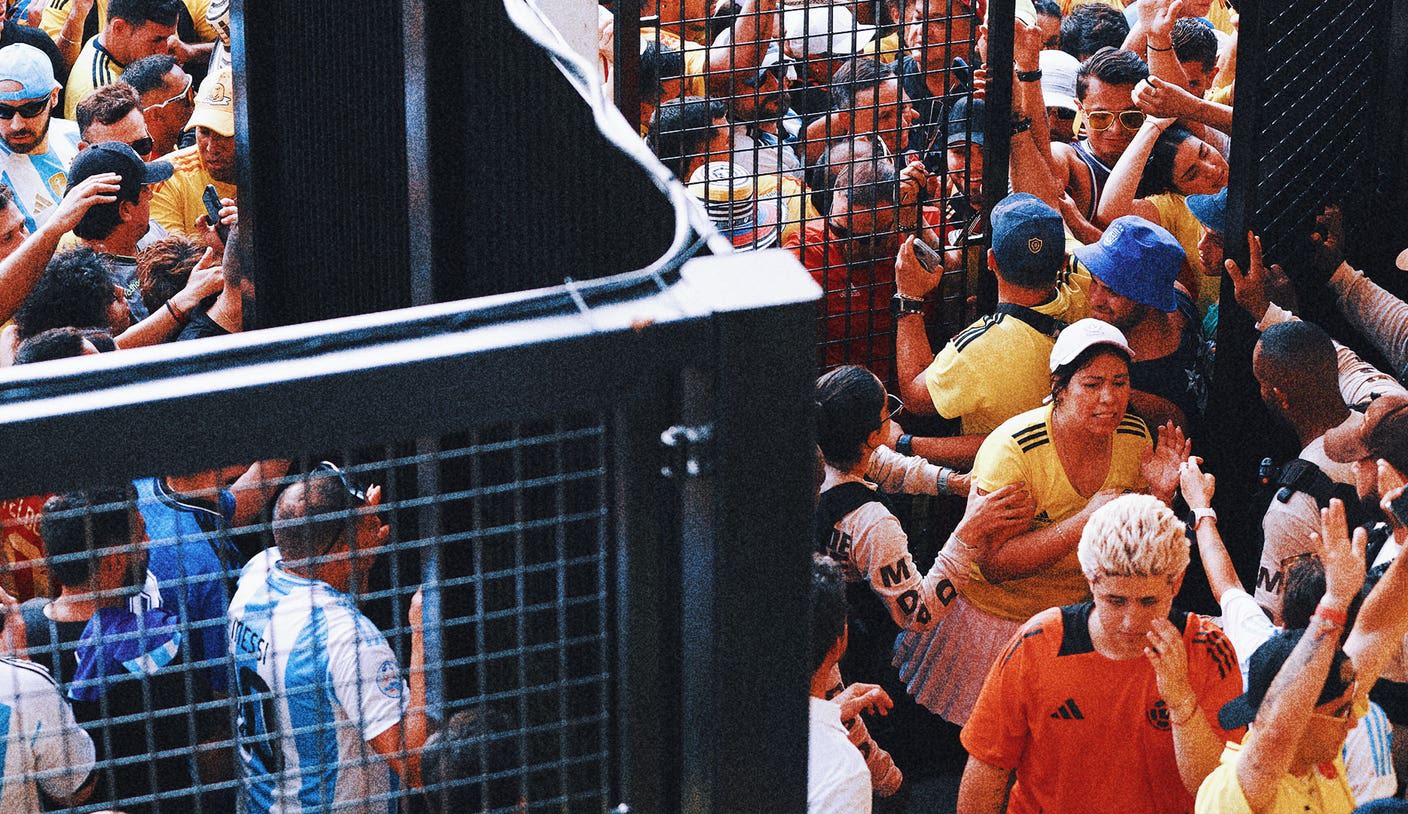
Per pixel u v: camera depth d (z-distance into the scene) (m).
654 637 2.20
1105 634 5.41
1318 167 7.37
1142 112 8.99
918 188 7.31
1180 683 5.28
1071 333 6.54
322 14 5.82
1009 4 7.00
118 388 1.81
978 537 6.64
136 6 9.84
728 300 2.02
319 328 1.91
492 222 4.09
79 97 10.05
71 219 8.96
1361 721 5.84
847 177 7.23
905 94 8.31
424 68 4.18
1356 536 5.17
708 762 2.20
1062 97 9.30
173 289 9.46
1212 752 5.34
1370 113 7.49
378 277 5.66
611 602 2.54
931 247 7.57
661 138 7.74
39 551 5.05
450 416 1.94
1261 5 6.71
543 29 3.58
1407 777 6.10
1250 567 7.41
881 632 7.20
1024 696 5.54
